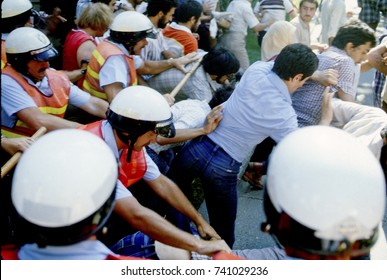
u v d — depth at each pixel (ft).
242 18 19.16
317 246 4.02
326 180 3.95
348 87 10.69
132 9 15.71
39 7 17.31
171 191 8.01
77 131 4.67
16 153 7.46
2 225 6.78
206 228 7.88
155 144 9.68
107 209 4.46
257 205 12.30
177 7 13.78
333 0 19.45
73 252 4.50
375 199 4.01
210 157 8.97
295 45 8.43
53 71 9.14
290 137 4.39
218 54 10.71
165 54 13.00
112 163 4.56
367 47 10.82
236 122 8.77
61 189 4.18
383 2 19.34
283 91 8.50
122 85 9.97
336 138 4.21
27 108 8.27
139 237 7.04
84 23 12.02
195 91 10.99
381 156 7.97
